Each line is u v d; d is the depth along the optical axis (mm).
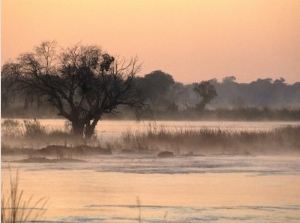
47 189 51438
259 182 57031
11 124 103312
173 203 46625
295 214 42688
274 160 74938
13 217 34344
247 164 70812
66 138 90438
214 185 55531
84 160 72312
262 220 40688
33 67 94375
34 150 75375
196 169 66000
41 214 41469
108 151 79000
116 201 46969
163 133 86438
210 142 84875
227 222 40062
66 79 94438
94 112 93875
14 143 86438
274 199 48625
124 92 97188
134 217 41438
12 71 94812
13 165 66438
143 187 53844
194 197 49344
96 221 40094
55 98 100688
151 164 69938
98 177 59219
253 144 85500
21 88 95000
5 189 49656
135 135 93312
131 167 66875
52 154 75125
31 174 60125
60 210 43125
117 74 95500
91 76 93875
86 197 48625
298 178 59562
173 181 57469
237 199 48250
